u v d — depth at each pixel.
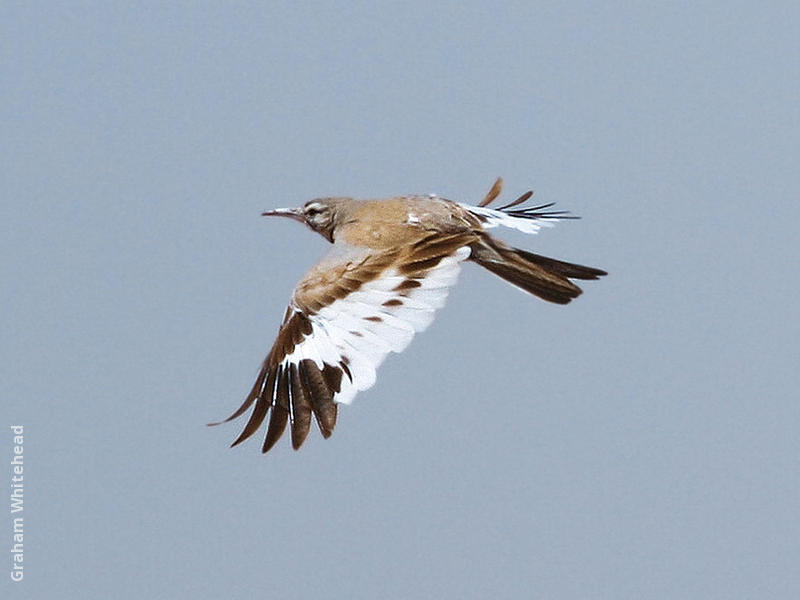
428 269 14.01
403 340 13.22
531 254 15.41
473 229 14.93
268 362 13.45
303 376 13.12
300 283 13.99
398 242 14.48
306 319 13.59
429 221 14.84
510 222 15.66
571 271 15.43
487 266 15.11
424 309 13.51
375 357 13.06
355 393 12.88
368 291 13.73
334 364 13.09
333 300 13.67
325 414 12.81
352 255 14.27
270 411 12.99
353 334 13.29
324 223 16.52
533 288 15.02
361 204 16.12
